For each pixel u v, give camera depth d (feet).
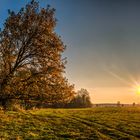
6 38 82.89
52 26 84.89
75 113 266.77
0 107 80.69
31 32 83.25
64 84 83.35
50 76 82.94
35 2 85.66
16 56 82.23
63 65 84.28
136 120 218.79
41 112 255.09
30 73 81.46
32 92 81.46
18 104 82.74
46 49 83.35
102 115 251.60
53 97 81.92
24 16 84.74
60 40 85.05
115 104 489.67
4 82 79.61
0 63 81.10
